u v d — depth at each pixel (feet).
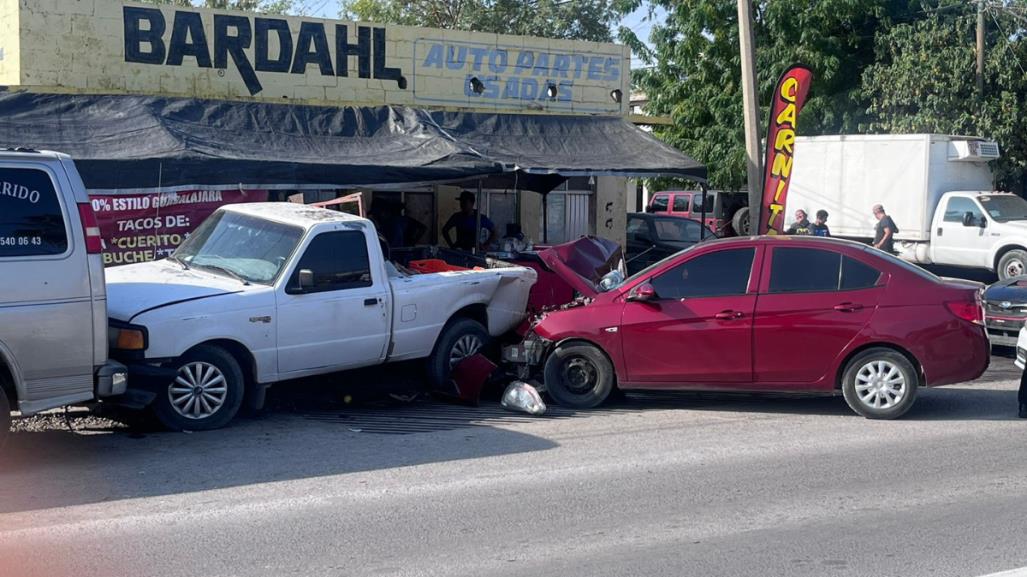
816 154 79.71
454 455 27.02
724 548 19.61
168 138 40.83
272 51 50.67
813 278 32.12
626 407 34.06
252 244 32.09
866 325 31.40
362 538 19.97
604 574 18.10
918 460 26.76
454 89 56.08
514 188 55.31
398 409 33.65
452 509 22.00
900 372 31.42
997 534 20.62
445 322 34.86
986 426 31.07
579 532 20.53
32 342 24.64
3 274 24.21
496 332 36.86
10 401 25.02
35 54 45.47
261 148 43.09
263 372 30.22
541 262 40.68
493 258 41.22
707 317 32.19
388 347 33.14
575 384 33.78
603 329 33.04
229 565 18.30
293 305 30.60
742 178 89.25
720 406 34.19
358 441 28.60
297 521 21.01
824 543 19.97
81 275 25.39
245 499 22.59
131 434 28.94
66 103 42.63
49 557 18.54
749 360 32.01
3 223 24.36
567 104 59.82
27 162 24.75
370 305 32.37
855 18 88.84
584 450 27.68
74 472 24.71
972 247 72.13
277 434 29.32
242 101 47.24
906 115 85.87
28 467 25.18
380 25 53.52
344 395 35.01
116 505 21.99
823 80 87.86
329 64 52.19
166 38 48.14
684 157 51.96
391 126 48.93
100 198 37.88
